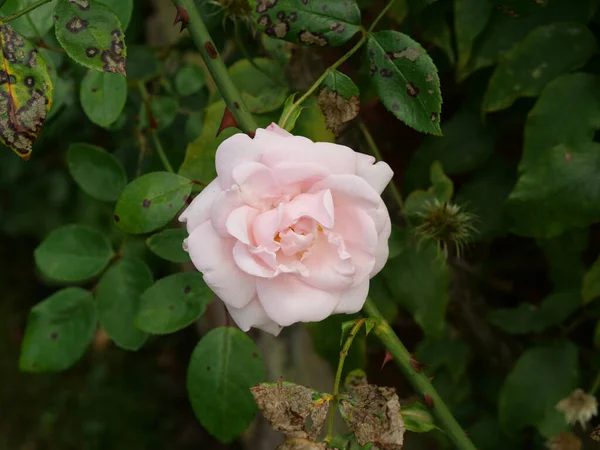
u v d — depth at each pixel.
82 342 0.42
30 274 0.97
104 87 0.42
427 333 0.46
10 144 0.33
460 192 0.49
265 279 0.32
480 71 0.48
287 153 0.32
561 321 0.47
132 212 0.37
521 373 0.46
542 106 0.42
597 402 0.48
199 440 0.85
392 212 0.47
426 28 0.46
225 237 0.32
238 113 0.36
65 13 0.33
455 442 0.36
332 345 0.47
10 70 0.33
